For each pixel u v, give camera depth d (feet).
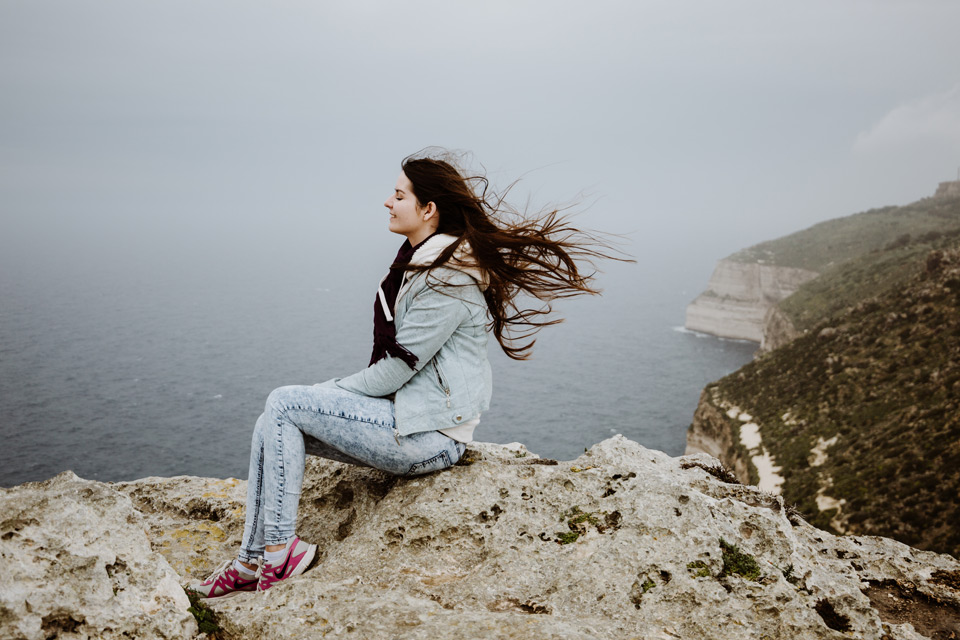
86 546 8.94
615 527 10.98
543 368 583.99
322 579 10.55
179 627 8.82
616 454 13.67
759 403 249.75
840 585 10.05
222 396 479.41
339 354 654.94
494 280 10.96
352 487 13.20
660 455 14.38
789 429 214.07
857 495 151.43
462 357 11.10
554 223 11.12
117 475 322.14
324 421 10.69
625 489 11.54
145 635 8.54
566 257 11.16
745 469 207.00
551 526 11.19
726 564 9.96
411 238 11.23
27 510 8.93
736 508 11.12
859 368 224.12
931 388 180.86
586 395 489.67
